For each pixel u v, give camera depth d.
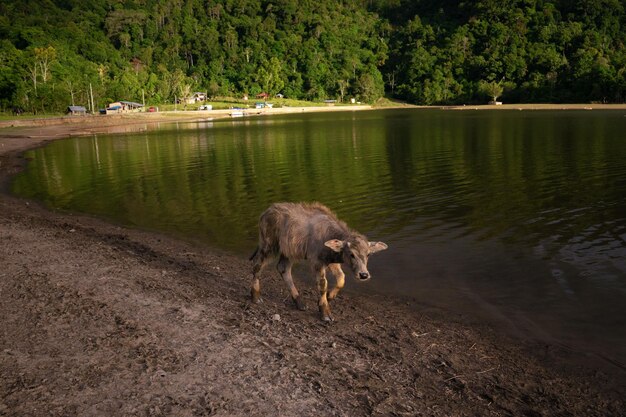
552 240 12.92
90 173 28.91
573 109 123.69
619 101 147.00
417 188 21.47
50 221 15.95
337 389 5.97
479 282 10.23
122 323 7.52
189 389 5.79
